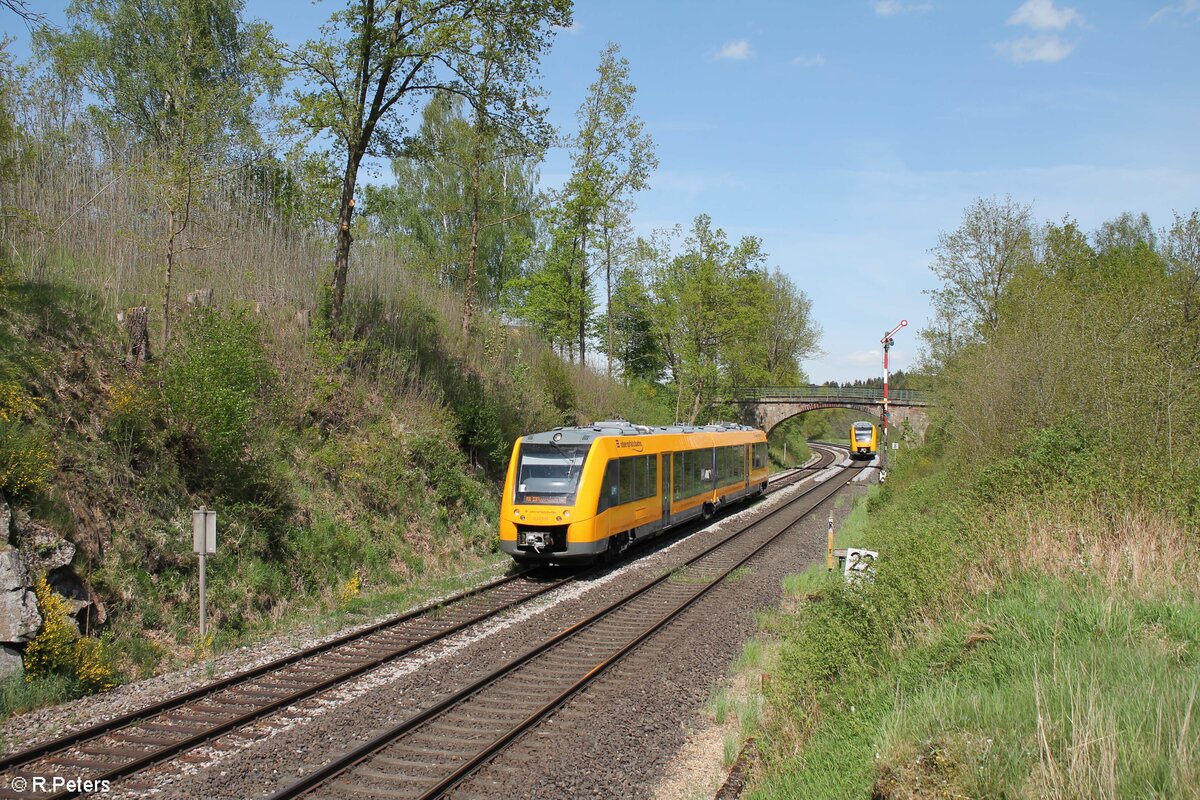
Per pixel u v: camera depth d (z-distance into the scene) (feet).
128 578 36.37
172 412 43.47
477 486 67.92
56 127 65.05
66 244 53.26
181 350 46.78
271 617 42.01
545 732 26.96
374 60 61.77
